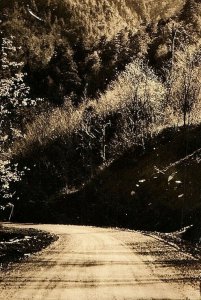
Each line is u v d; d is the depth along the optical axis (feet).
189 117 202.49
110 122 250.37
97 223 178.09
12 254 63.31
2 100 83.61
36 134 279.49
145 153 197.16
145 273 40.06
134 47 361.51
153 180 172.86
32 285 34.88
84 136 253.24
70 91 371.35
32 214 202.28
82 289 32.76
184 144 185.26
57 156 251.19
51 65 401.29
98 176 203.62
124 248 63.93
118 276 38.70
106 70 371.35
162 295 29.84
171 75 236.02
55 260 51.57
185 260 49.08
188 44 290.56
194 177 156.56
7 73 83.35
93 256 54.49
